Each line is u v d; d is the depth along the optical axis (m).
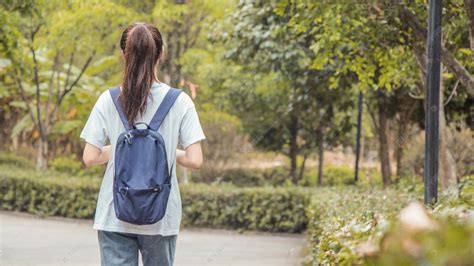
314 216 9.72
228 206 14.62
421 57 8.32
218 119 20.84
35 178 15.43
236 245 11.80
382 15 7.87
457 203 3.93
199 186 15.25
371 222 3.01
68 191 15.19
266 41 13.44
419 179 14.32
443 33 8.80
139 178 3.28
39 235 11.89
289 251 10.07
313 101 16.30
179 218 3.43
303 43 13.90
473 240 1.83
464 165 15.62
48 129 19.22
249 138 21.77
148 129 3.36
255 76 19.80
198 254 10.39
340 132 20.38
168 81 17.33
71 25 15.72
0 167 17.80
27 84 21.50
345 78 14.14
